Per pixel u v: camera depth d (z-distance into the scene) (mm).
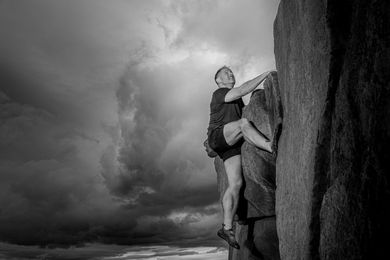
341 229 2250
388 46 1850
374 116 1959
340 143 2309
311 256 2674
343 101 2270
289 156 3121
